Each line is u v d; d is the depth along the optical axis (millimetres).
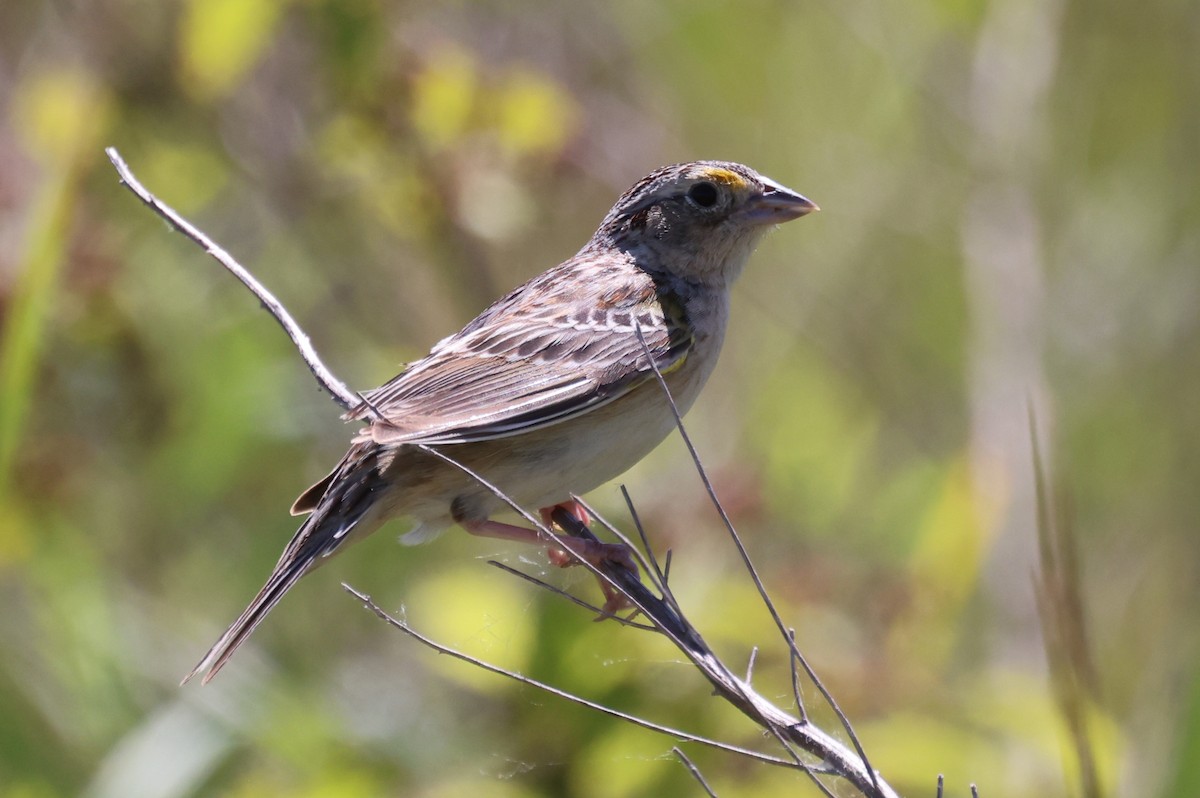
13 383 9102
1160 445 14867
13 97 12562
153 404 12164
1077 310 15414
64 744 10844
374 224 12992
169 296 12523
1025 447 12695
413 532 8164
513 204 12125
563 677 8977
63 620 11141
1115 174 15750
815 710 9719
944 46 15477
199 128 12547
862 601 10453
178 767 10047
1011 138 14906
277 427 12375
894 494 13195
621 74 14078
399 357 12875
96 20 12109
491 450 7816
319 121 12648
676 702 9047
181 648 11656
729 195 8711
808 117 15375
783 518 12477
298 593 12406
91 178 11641
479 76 12016
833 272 15203
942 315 15156
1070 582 6914
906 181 15297
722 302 8875
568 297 8438
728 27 15039
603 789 9039
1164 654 12531
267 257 13188
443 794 9406
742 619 9703
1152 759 10953
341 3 11594
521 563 9828
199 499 12391
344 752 10047
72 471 11586
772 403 14195
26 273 9141
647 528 10305
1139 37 15555
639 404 8211
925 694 10047
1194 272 15242
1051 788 9953
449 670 9102
